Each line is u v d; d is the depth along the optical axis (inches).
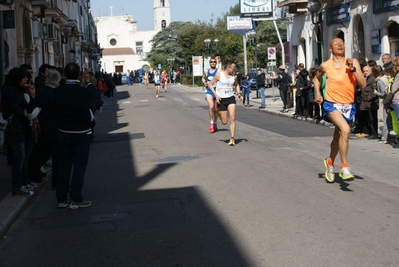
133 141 636.1
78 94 321.1
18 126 350.0
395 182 359.6
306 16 1280.8
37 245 264.4
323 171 400.2
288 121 835.4
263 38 2797.7
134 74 3553.2
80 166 330.0
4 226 289.6
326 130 689.6
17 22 964.6
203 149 532.7
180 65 3946.9
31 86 391.5
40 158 402.6
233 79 552.1
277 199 318.0
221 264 218.1
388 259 213.8
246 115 978.7
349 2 1029.2
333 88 334.0
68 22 1747.0
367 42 965.8
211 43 2313.0
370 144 553.6
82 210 324.8
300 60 1350.9
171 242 251.1
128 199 343.9
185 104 1309.1
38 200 365.7
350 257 217.6
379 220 267.3
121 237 265.0
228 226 269.9
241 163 442.0
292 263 213.8
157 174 416.5
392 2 854.5
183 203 322.7
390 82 530.9
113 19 5059.1
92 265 229.3
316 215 280.7
